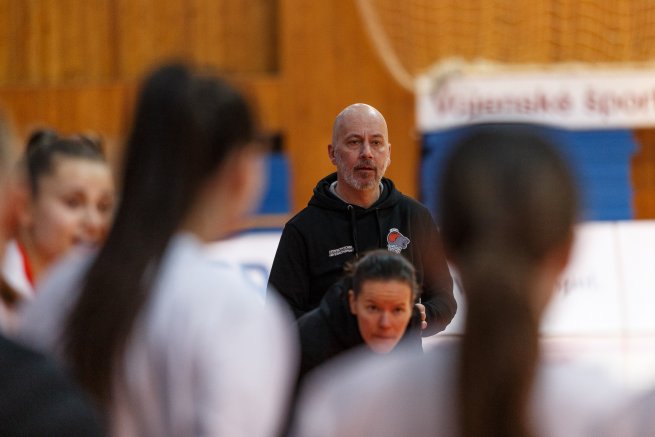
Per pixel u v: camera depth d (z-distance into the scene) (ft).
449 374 13.26
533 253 13.08
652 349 77.51
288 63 97.25
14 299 23.17
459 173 13.33
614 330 85.25
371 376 13.84
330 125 97.81
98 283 15.58
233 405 14.69
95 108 97.25
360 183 38.27
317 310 33.83
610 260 86.63
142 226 15.72
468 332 12.91
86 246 24.20
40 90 97.14
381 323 32.60
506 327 12.70
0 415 12.63
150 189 15.85
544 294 13.42
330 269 37.93
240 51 98.12
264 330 15.34
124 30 97.55
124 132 17.26
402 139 97.55
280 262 38.22
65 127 97.45
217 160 16.10
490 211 13.04
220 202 16.43
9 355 13.05
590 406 13.03
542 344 13.14
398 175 97.50
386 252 33.68
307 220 38.40
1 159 14.99
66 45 97.86
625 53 99.45
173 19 97.55
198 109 15.92
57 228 24.56
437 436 13.26
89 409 13.34
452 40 98.99
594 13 99.04
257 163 16.67
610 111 97.86
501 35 98.99
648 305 86.22
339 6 97.45
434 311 37.52
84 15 97.66
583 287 85.66
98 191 24.81
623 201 98.43
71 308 15.90
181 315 15.14
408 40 98.53
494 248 13.01
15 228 24.53
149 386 15.10
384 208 38.70
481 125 13.84
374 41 97.35
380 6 98.07
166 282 15.44
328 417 13.82
